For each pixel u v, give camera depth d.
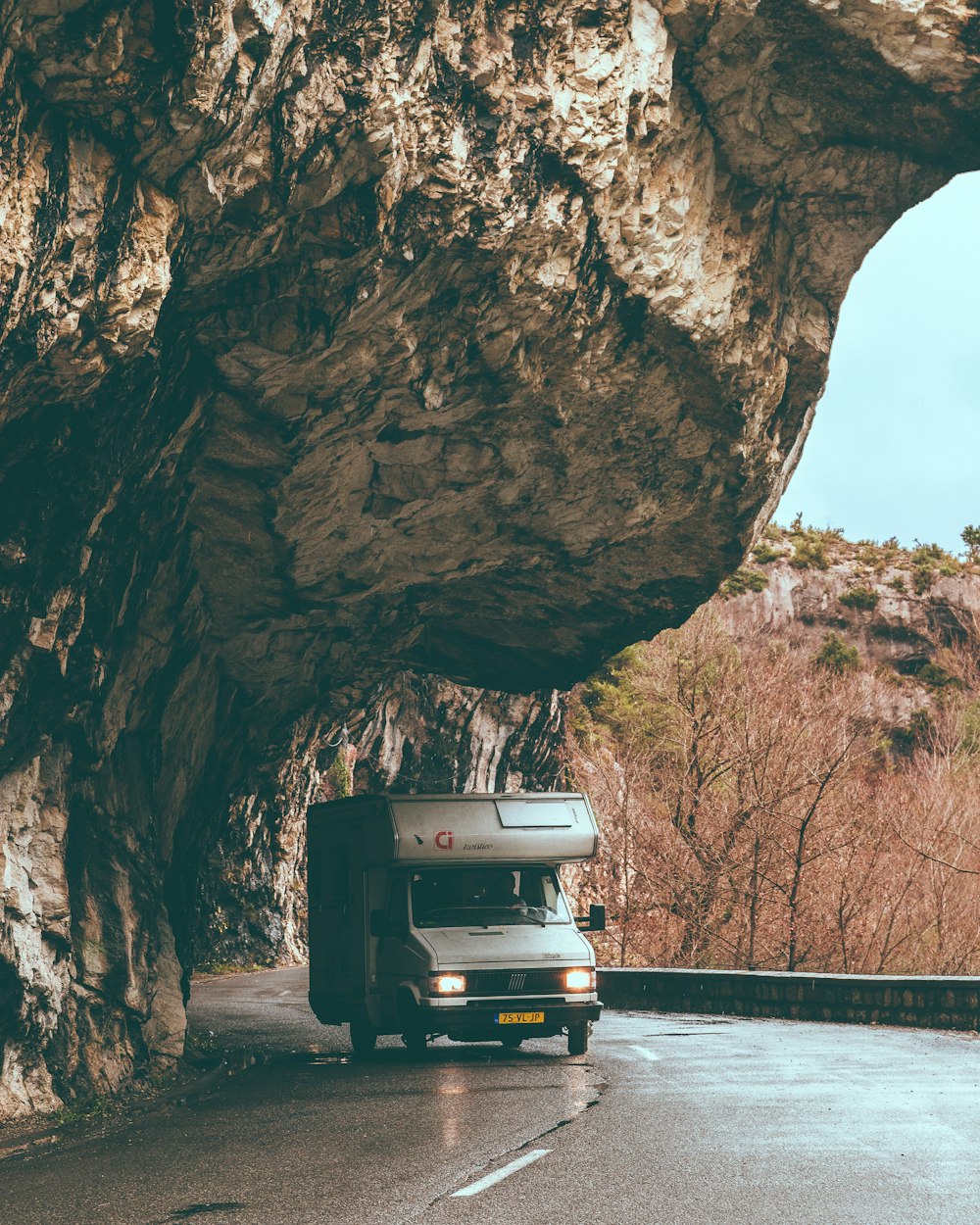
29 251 8.27
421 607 20.86
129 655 14.38
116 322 9.23
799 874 29.86
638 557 20.22
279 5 8.98
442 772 48.88
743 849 31.56
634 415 16.62
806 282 17.42
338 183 10.93
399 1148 8.40
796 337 17.55
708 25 13.38
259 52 9.02
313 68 9.99
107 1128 10.18
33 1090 11.16
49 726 12.21
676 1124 8.98
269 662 20.09
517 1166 7.51
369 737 47.56
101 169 8.77
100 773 14.13
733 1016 20.48
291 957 43.34
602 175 12.91
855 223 16.45
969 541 87.38
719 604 79.56
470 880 15.02
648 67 13.08
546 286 13.58
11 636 11.02
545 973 14.12
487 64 11.61
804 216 16.36
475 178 11.97
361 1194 6.88
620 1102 10.17
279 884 43.06
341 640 20.78
